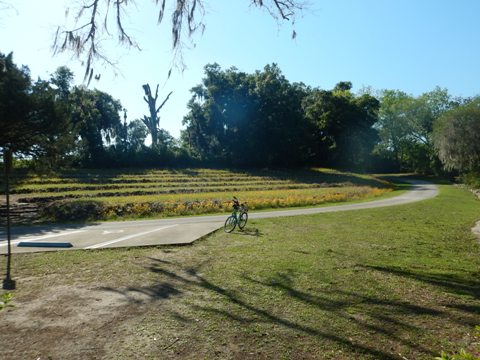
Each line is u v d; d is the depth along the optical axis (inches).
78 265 357.7
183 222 731.4
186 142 2952.8
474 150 1489.9
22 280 307.6
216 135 2605.8
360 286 287.9
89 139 2197.3
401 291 276.7
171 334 202.8
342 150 2783.0
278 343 192.9
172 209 951.0
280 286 287.3
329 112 2709.2
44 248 445.7
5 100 944.3
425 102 2984.7
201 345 190.4
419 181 2407.7
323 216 767.1
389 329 209.8
